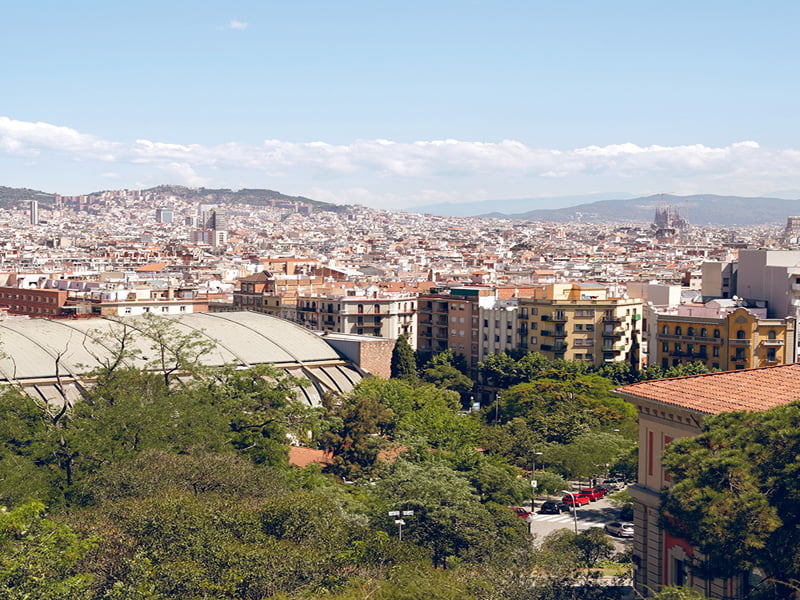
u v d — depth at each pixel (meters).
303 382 160.50
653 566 96.31
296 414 150.50
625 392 99.62
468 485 140.62
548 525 159.38
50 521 86.12
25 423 124.75
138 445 122.31
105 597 77.06
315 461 162.75
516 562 116.00
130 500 96.88
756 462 75.88
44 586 73.12
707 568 78.06
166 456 111.88
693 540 76.94
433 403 194.62
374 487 137.88
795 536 73.44
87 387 180.88
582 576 115.75
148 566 81.94
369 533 108.69
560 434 192.00
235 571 83.19
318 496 101.75
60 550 80.38
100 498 103.56
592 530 135.25
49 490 112.94
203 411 135.12
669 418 94.62
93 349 194.88
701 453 76.50
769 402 88.75
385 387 197.25
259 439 140.25
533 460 180.00
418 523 124.25
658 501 94.94
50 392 179.62
